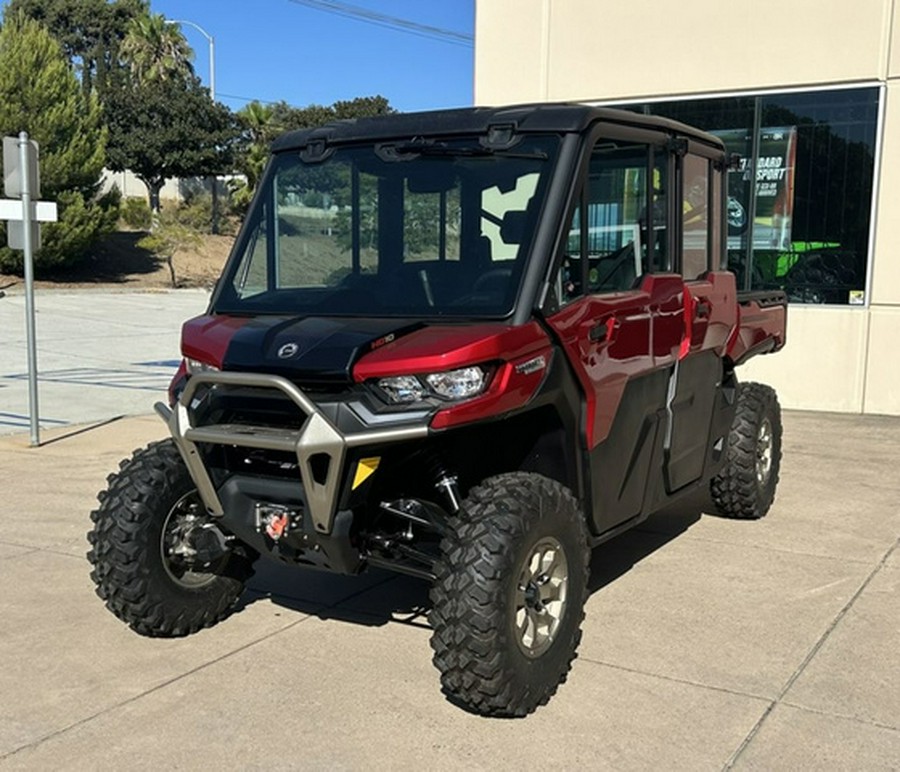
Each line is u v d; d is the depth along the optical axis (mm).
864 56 10781
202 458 3939
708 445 5672
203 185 51750
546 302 3910
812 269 11430
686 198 5094
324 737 3684
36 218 9266
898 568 5695
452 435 3912
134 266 38812
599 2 12086
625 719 3824
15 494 7391
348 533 3719
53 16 67938
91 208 33969
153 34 51750
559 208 4020
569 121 4152
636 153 4562
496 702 3686
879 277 10969
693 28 11633
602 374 4223
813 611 4992
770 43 11258
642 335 4559
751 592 5277
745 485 6484
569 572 3980
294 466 3812
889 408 11078
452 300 3996
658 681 4164
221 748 3605
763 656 4426
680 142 4809
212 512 4062
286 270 4504
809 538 6312
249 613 4977
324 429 3539
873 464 8562
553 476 4199
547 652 3889
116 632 4711
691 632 4707
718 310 5473
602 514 4402
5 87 31484
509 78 12711
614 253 4453
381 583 5441
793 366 11477
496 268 4004
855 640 4617
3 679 4188
